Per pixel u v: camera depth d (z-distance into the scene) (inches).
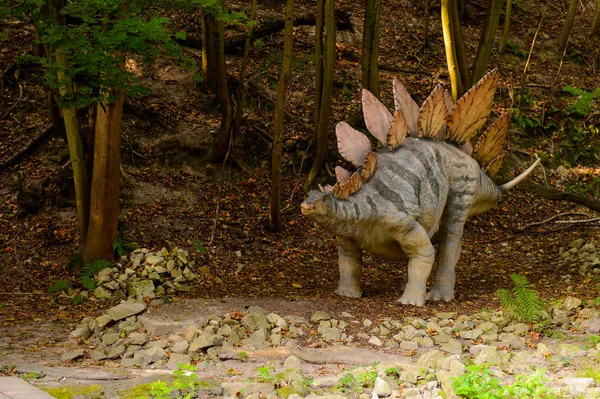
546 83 620.1
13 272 374.6
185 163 475.2
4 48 509.0
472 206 348.8
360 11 649.0
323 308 302.5
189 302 306.0
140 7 343.6
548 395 197.6
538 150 554.6
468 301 328.2
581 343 261.0
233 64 550.9
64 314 312.7
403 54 615.2
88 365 237.8
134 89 326.6
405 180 310.2
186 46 553.9
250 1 624.7
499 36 666.2
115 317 282.0
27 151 451.5
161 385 195.2
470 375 200.2
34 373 222.1
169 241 414.9
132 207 435.8
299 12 621.3
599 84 633.6
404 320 286.4
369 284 366.0
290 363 233.0
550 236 477.4
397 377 216.4
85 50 321.4
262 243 434.0
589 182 542.9
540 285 367.6
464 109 335.0
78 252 391.2
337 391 203.8
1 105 481.4
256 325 273.3
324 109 478.0
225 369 232.1
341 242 324.5
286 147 501.0
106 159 363.3
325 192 291.3
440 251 334.6
